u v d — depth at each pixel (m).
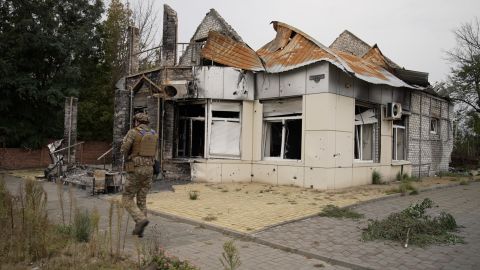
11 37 20.78
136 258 4.84
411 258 5.09
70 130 15.79
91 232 5.44
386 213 7.98
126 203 6.03
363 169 12.61
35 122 22.53
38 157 21.75
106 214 7.68
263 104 13.10
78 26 23.16
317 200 9.30
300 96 12.03
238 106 13.23
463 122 31.42
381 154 13.53
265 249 5.59
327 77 11.23
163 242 5.77
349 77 12.05
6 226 5.12
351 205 8.59
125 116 14.59
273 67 12.54
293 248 5.47
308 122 11.64
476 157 25.56
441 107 18.55
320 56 11.41
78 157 22.98
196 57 15.27
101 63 26.55
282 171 12.23
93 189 10.24
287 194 10.23
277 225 6.73
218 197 9.70
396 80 13.66
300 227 6.70
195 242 5.83
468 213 8.26
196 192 10.47
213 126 13.09
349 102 12.04
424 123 16.88
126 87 15.40
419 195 10.82
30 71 22.14
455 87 32.09
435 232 6.25
